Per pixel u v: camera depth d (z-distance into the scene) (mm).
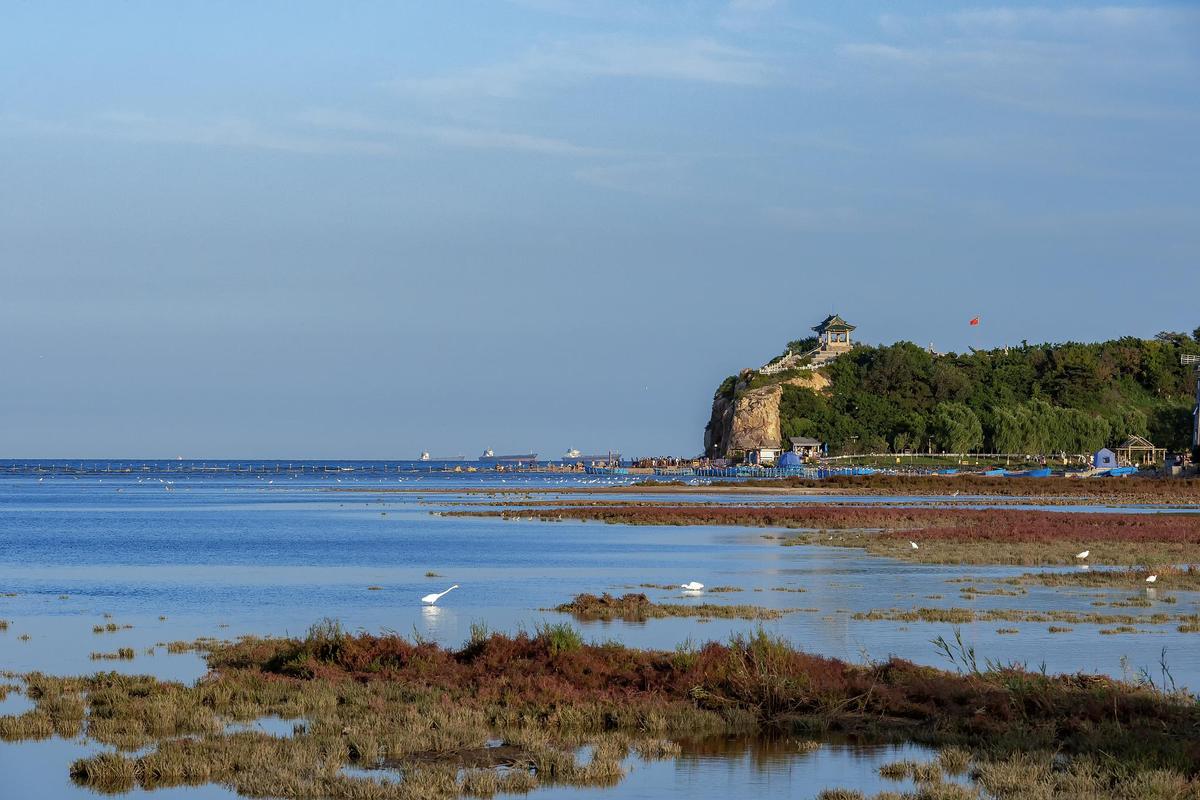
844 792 51656
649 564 161375
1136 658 84312
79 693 72688
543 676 74000
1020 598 120562
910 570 150625
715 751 60375
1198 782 51438
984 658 83938
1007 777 52781
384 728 62594
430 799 51312
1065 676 72812
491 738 62906
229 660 82625
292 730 63719
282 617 108438
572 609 111438
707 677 71562
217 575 147375
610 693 70750
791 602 117875
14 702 70875
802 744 61188
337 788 52375
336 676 75875
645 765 57688
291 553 181875
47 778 55281
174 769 55500
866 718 66375
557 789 53406
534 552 183000
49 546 196750
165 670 80812
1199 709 63656
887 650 87562
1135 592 125750
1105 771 53906
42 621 106125
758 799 51812
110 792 53312
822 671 71938
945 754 58031
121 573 150375
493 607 114812
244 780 53188
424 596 121312
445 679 74625
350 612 111688
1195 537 191375
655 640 92500
